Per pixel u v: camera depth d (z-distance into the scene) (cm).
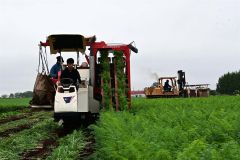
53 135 1852
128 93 2278
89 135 1786
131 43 2228
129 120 1702
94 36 2147
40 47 2178
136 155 860
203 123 1400
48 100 2145
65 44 2164
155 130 1232
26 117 3180
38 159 1265
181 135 1110
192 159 795
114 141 1066
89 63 2059
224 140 1138
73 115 1923
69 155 1232
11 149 1454
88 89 1964
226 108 2370
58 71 2173
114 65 2219
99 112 2080
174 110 2277
